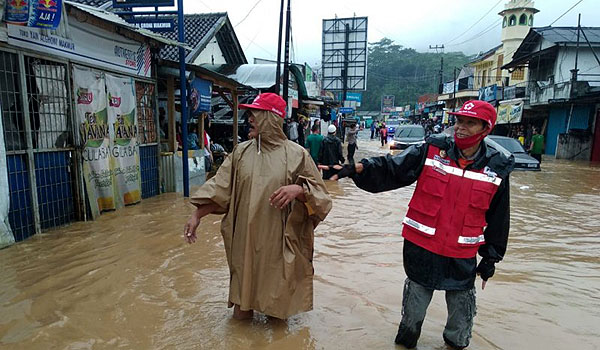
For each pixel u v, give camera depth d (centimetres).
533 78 2867
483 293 420
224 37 1847
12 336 307
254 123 317
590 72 2491
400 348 307
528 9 3625
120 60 718
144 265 460
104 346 298
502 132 3142
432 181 272
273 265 311
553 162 2092
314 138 1112
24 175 529
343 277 450
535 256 543
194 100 933
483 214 272
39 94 547
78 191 616
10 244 505
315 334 325
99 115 659
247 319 342
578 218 771
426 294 282
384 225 687
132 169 756
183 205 764
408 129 2112
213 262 475
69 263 457
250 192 312
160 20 813
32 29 524
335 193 1016
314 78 3394
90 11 605
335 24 3825
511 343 324
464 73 4897
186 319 341
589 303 402
